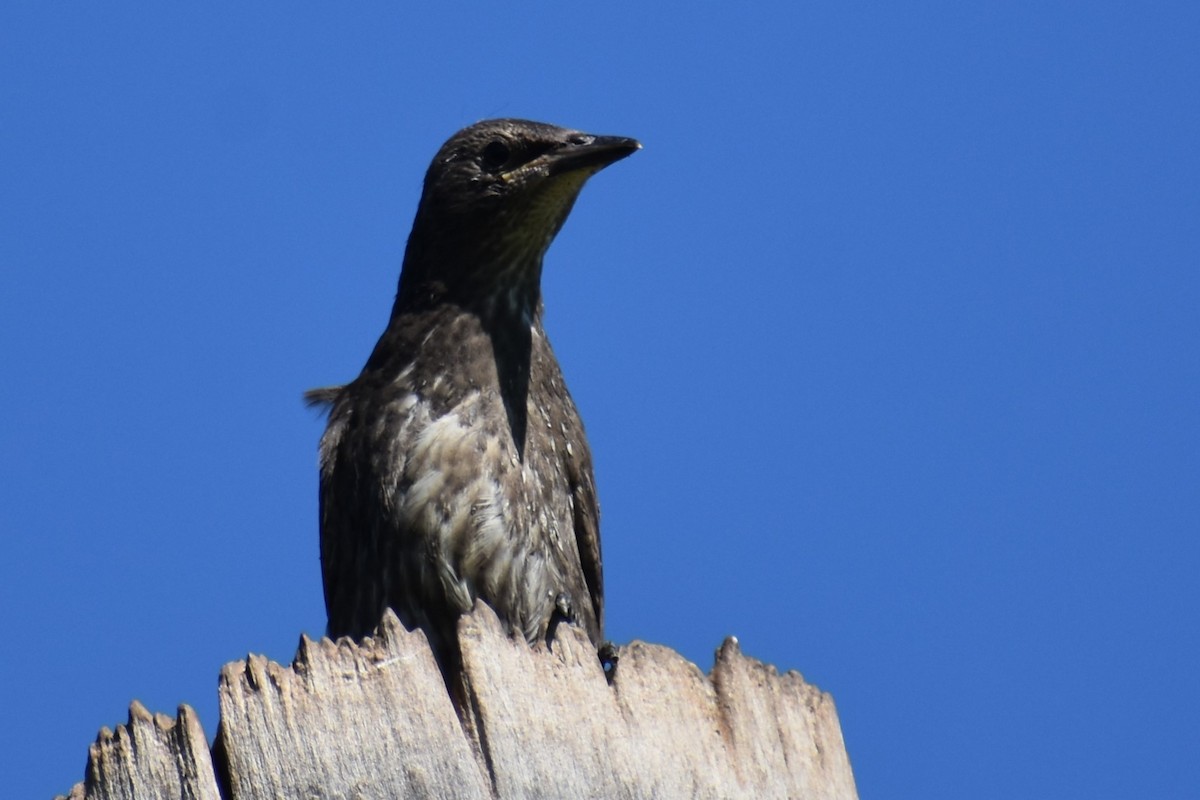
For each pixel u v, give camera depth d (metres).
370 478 12.38
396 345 12.79
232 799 7.71
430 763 7.85
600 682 8.27
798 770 8.65
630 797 8.10
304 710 7.80
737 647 8.70
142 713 7.89
